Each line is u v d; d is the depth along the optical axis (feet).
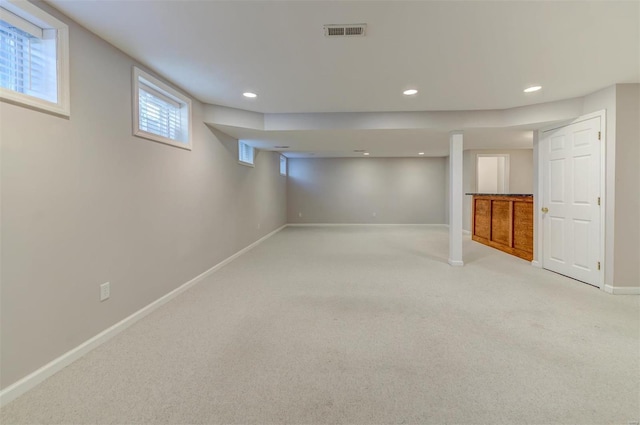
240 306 9.47
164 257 9.68
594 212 11.11
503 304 9.52
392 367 6.18
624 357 6.46
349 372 6.01
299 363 6.33
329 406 5.07
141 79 8.68
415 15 6.15
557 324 8.07
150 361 6.38
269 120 13.80
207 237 12.82
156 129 9.69
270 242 21.24
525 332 7.64
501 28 6.64
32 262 5.54
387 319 8.48
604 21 6.33
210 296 10.37
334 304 9.64
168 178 9.90
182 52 7.79
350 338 7.40
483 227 20.40
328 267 14.30
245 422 4.73
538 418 4.77
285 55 7.97
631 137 10.20
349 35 6.95
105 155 7.25
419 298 10.13
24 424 4.65
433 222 30.60
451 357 6.53
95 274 6.96
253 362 6.36
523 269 13.71
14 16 5.45
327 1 5.67
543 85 10.19
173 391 5.42
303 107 12.80
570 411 4.91
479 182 29.35
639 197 10.26
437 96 11.32
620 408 4.97
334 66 8.65
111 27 6.57
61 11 5.94
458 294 10.50
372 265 14.66
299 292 10.79
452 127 13.50
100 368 6.12
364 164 30.71
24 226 5.40
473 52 7.79
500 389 5.47
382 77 9.46
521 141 18.63
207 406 5.07
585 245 11.53
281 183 28.35
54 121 5.94
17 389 5.26
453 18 6.25
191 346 7.01
